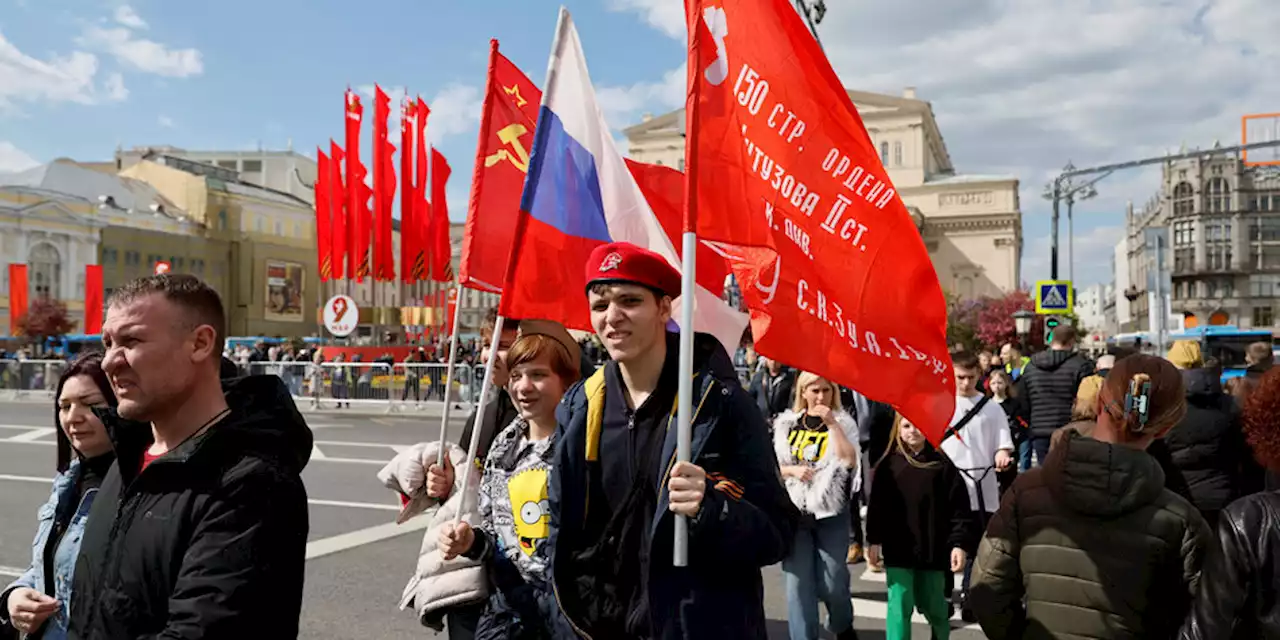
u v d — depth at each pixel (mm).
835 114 3057
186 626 1723
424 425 17734
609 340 2387
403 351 29656
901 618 4480
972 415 5688
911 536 4473
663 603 2223
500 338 3373
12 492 9781
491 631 3016
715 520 2139
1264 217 93188
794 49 3045
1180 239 96312
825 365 2957
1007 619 2645
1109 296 151375
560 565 2400
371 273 25875
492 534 3080
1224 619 2018
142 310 1921
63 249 54750
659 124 81562
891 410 6621
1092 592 2430
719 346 2426
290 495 1883
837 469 4680
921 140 81938
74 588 2016
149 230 59312
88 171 60531
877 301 3051
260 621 1778
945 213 80938
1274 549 1963
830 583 4684
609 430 2434
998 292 79000
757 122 3006
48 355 32719
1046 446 8523
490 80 3840
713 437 2283
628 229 3693
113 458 2611
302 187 82375
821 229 3027
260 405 2002
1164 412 2467
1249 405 2223
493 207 3768
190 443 1880
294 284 68625
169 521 1834
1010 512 2633
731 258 2977
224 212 64375
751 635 2258
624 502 2365
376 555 7035
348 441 14789
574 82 3596
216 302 2033
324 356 26562
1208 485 4957
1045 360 8617
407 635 5176
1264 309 92500
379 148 25859
